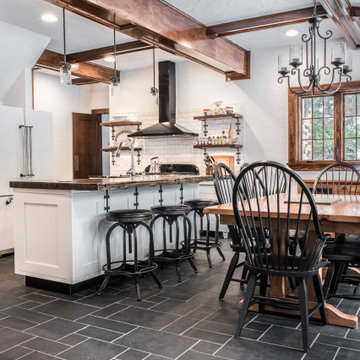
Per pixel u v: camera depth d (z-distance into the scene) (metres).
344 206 2.66
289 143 5.71
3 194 4.65
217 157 6.25
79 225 3.23
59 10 4.29
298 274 2.21
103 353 2.20
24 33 4.99
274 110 5.84
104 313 2.80
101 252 3.47
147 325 2.58
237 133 6.09
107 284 3.51
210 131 6.33
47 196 3.28
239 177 2.28
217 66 5.54
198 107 6.44
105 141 8.52
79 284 3.30
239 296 3.16
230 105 6.16
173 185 4.55
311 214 2.31
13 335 2.44
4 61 5.34
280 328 2.52
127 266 3.62
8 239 4.69
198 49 4.64
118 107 7.27
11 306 2.95
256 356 2.15
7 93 5.86
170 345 2.29
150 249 3.46
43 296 3.18
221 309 2.87
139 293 3.08
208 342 2.33
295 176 2.16
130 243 3.37
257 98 5.95
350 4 4.18
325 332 2.45
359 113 5.41
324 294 2.64
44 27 4.82
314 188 3.69
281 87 5.78
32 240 3.39
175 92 6.62
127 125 7.07
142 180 3.73
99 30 4.91
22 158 4.89
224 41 5.28
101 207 3.46
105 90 8.10
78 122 7.89
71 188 3.10
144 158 6.99
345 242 2.88
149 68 6.92
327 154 5.63
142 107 7.02
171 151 6.71
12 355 2.18
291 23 4.42
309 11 4.24
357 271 3.45
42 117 5.16
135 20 3.62
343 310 2.80
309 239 2.60
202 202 4.19
